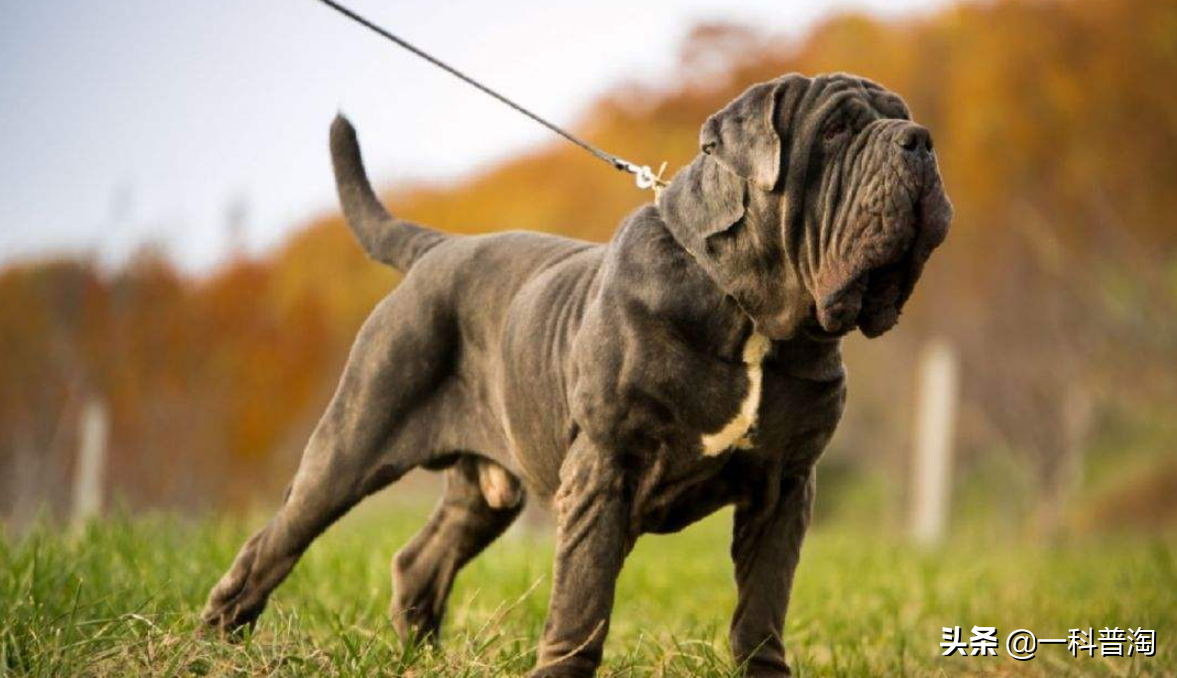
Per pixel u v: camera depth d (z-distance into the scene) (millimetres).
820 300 5211
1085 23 29375
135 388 23125
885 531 22797
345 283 27625
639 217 5746
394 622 7043
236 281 24078
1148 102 28938
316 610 7559
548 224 28828
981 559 12789
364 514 14695
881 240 5047
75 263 23781
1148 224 28547
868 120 5242
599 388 5586
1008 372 27109
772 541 5906
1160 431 27141
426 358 6539
